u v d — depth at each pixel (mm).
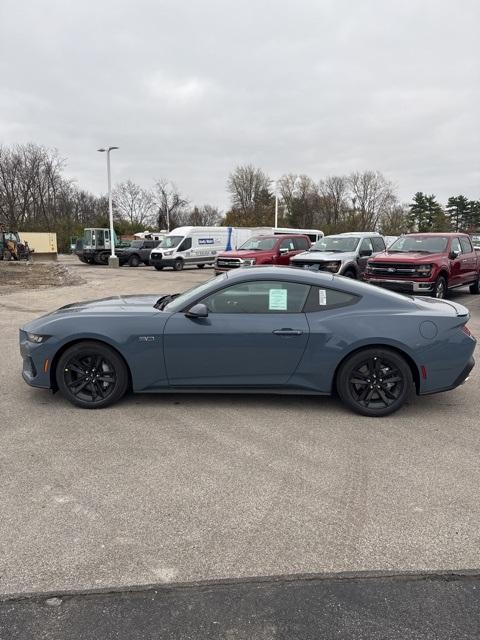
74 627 2016
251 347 4320
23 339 4605
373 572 2355
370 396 4395
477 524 2754
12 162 62750
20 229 60656
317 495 3057
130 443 3803
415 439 3924
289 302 4422
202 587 2250
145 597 2188
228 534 2650
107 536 2629
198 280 20172
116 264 29578
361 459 3562
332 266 12836
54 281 19531
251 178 74500
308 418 4340
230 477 3281
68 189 68812
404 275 11125
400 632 1991
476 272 13562
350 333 4277
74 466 3422
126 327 4371
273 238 16359
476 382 5500
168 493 3070
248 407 4590
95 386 4500
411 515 2840
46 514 2830
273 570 2365
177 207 79062
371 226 75312
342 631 1995
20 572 2346
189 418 4316
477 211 89000
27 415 4379
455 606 2139
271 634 1979
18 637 1961
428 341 4270
